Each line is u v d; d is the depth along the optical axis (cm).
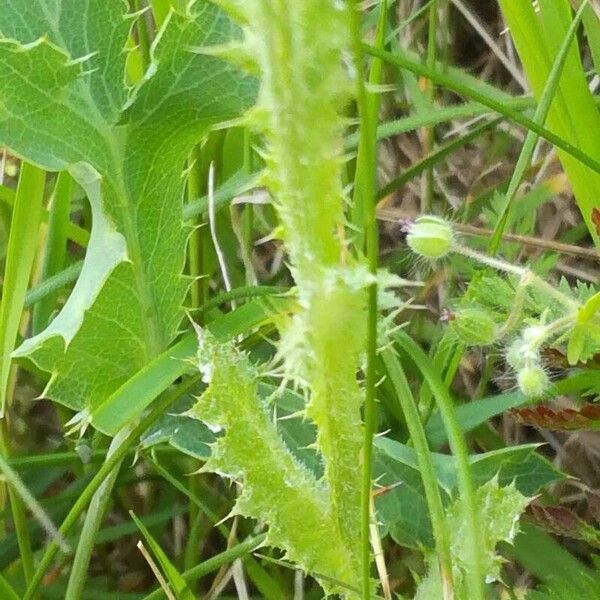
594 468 22
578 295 17
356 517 15
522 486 18
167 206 16
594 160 18
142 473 23
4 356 18
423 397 19
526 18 18
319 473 17
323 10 10
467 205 24
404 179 23
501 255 21
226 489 22
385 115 28
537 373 14
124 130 15
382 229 27
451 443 15
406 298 24
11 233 18
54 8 15
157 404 18
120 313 16
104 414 16
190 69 15
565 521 17
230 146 21
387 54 17
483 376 21
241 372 15
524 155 18
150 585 23
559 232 26
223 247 23
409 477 18
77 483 21
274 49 10
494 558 15
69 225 21
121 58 15
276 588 19
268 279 25
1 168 23
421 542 17
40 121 15
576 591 16
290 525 15
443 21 27
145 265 16
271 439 15
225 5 10
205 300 21
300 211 12
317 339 13
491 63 29
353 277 12
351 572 15
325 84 10
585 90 18
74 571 18
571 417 16
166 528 24
